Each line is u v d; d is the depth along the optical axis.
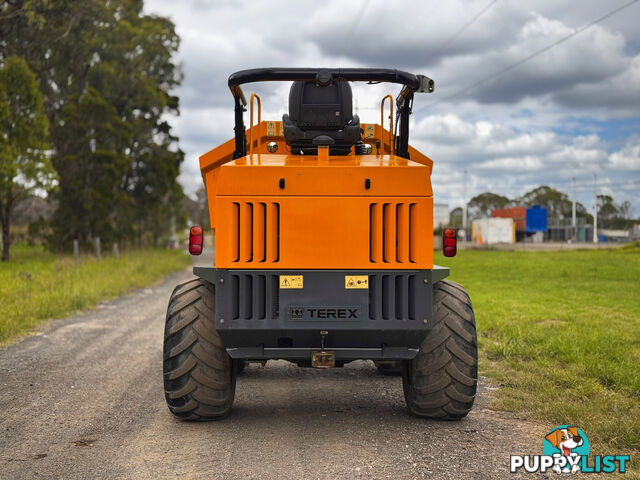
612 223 131.75
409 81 6.00
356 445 5.29
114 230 39.25
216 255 5.26
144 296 18.80
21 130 29.78
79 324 12.73
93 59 43.09
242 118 6.40
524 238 87.19
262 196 5.22
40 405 6.58
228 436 5.54
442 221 109.69
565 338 9.86
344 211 5.23
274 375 8.35
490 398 6.89
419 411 5.93
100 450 5.15
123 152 40.94
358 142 6.81
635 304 15.72
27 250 42.12
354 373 8.50
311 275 5.24
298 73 5.92
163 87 49.94
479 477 4.54
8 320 11.73
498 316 13.05
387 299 5.27
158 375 8.05
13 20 34.44
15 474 4.60
